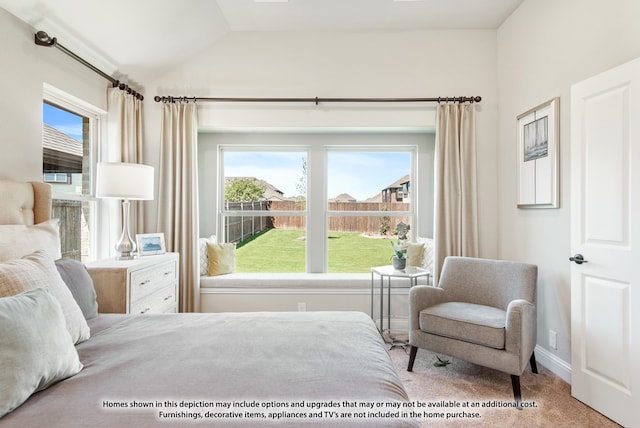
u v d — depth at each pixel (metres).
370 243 3.78
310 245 3.68
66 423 0.80
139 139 3.07
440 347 2.28
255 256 3.81
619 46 1.89
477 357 2.12
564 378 2.27
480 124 3.15
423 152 3.66
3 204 1.71
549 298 2.42
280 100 3.14
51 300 1.08
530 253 2.66
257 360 1.14
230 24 3.08
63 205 2.48
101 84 2.74
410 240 3.75
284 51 3.18
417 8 2.85
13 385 0.84
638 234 1.69
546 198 2.44
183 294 3.05
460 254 3.06
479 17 2.97
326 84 3.19
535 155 2.57
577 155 2.02
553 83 2.40
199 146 3.67
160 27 2.64
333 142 3.66
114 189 2.28
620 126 1.77
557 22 2.36
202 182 3.67
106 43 2.54
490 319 2.13
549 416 1.86
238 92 3.20
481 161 3.15
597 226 1.89
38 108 2.10
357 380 1.02
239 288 3.25
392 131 3.48
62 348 1.01
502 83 3.06
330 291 3.26
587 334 1.95
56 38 2.18
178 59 3.11
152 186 2.51
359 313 1.74
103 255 2.84
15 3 1.88
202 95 3.19
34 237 1.60
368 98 3.16
